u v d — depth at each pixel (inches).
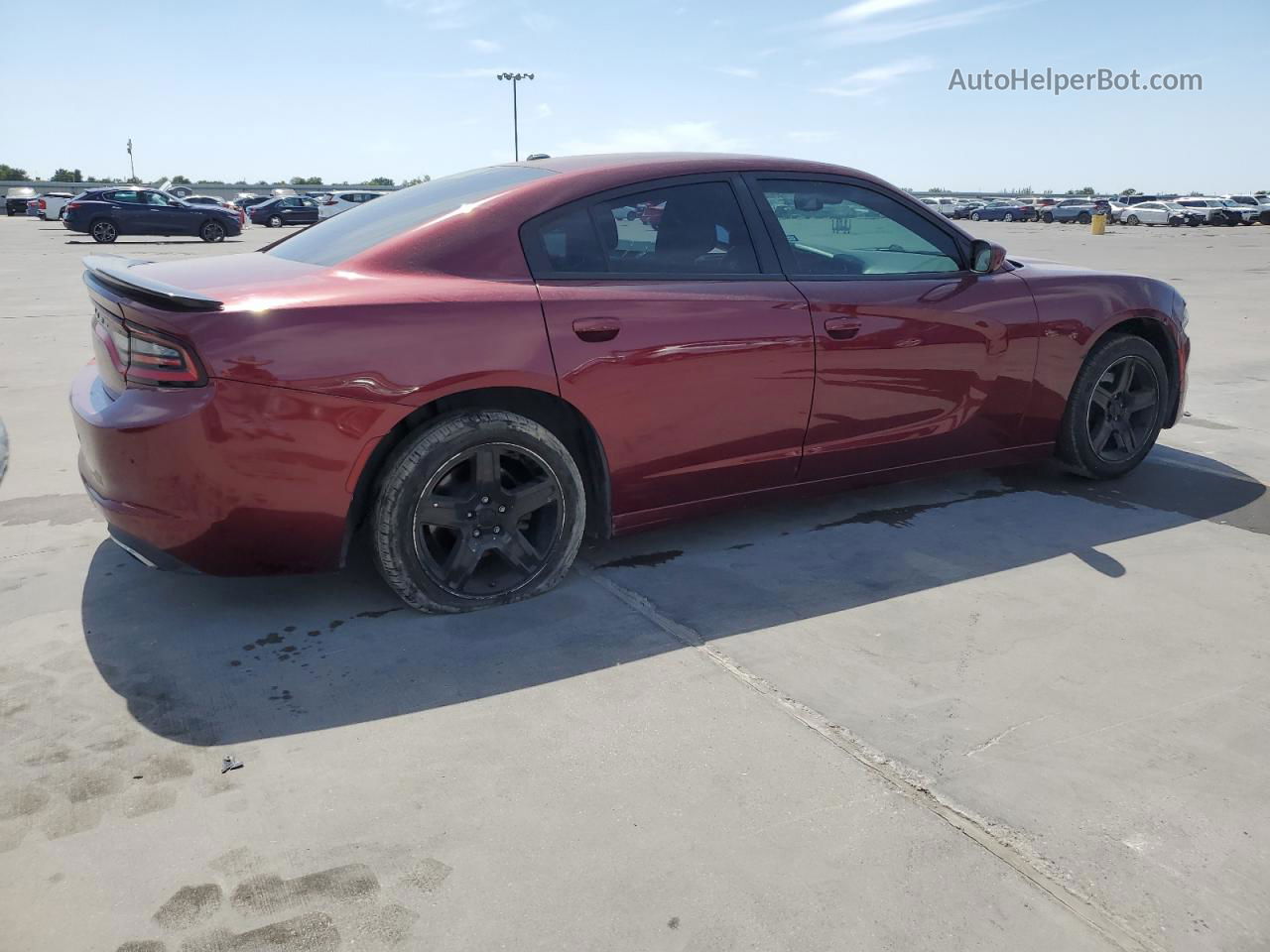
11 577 124.1
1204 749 87.1
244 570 105.6
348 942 64.6
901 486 165.9
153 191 999.0
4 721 90.8
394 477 106.3
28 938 64.6
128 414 98.7
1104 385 163.0
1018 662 102.9
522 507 115.5
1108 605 117.3
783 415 129.0
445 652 105.2
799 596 119.9
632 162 125.6
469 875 70.9
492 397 112.1
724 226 127.0
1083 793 80.5
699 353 119.9
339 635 109.0
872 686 97.9
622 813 77.7
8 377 258.4
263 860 72.4
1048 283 152.6
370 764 84.6
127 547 106.7
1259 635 109.4
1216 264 683.4
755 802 79.1
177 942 64.5
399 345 102.3
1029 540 139.3
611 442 117.6
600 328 113.0
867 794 80.2
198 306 96.3
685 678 99.4
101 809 78.2
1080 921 66.7
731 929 65.7
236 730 89.8
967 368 143.9
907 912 67.3
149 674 99.8
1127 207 1957.4
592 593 120.6
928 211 145.6
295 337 98.2
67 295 474.6
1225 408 228.2
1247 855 73.5
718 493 129.2
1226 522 147.6
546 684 98.2
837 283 132.7
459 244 111.1
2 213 1988.2
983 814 77.8
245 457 98.1
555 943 64.4
